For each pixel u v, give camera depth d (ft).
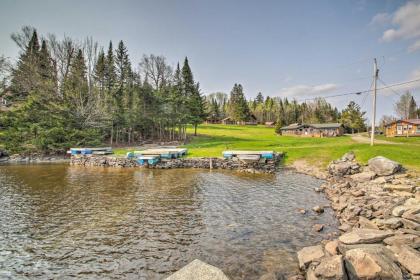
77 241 32.12
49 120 145.79
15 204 47.65
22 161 120.78
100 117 163.94
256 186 63.46
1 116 150.30
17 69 170.19
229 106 468.34
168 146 169.89
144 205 47.16
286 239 32.30
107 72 205.67
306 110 439.63
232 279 23.89
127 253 29.07
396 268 20.90
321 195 54.34
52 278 24.41
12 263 26.99
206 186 63.52
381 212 36.96
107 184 66.13
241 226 36.86
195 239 32.60
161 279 24.09
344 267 21.48
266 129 337.72
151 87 209.56
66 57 179.73
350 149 92.68
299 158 95.55
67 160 124.57
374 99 94.48
